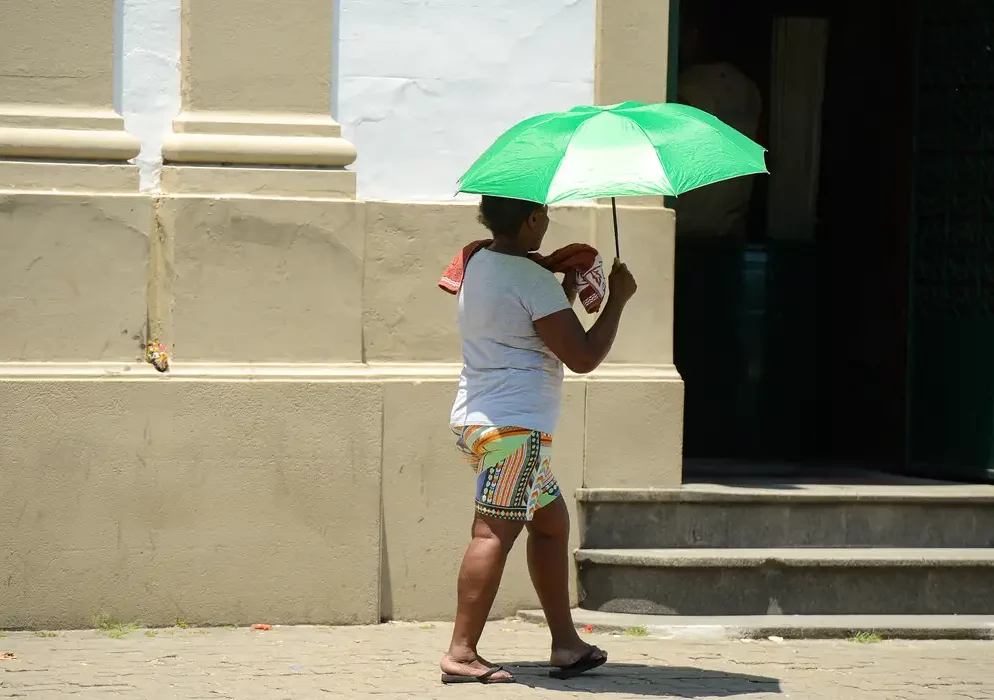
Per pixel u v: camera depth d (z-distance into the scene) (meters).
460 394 12.30
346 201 15.16
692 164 11.06
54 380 14.32
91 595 14.45
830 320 22.08
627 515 15.68
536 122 11.73
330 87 15.40
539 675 12.73
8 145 14.54
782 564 15.25
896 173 21.08
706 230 21.98
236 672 12.59
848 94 21.94
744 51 21.92
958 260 18.22
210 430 14.63
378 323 15.38
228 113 15.12
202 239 14.79
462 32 15.72
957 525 16.33
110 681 12.15
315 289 15.09
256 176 15.06
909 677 13.02
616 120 11.41
